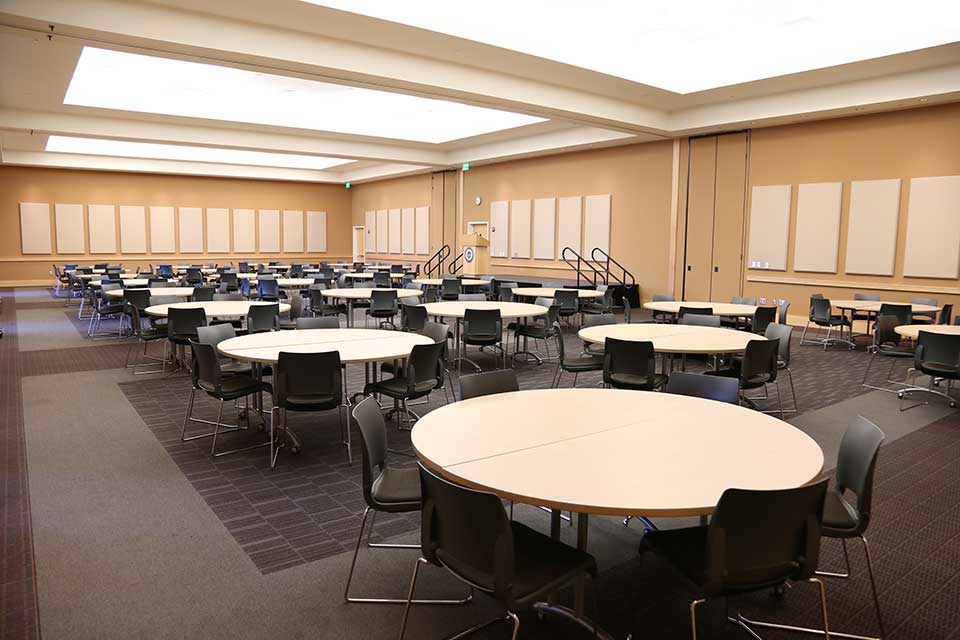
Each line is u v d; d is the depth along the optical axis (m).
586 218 13.77
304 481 3.73
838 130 9.91
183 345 6.68
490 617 2.37
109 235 18.44
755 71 8.84
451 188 17.39
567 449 2.16
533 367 7.21
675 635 2.26
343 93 10.78
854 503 3.19
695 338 4.75
